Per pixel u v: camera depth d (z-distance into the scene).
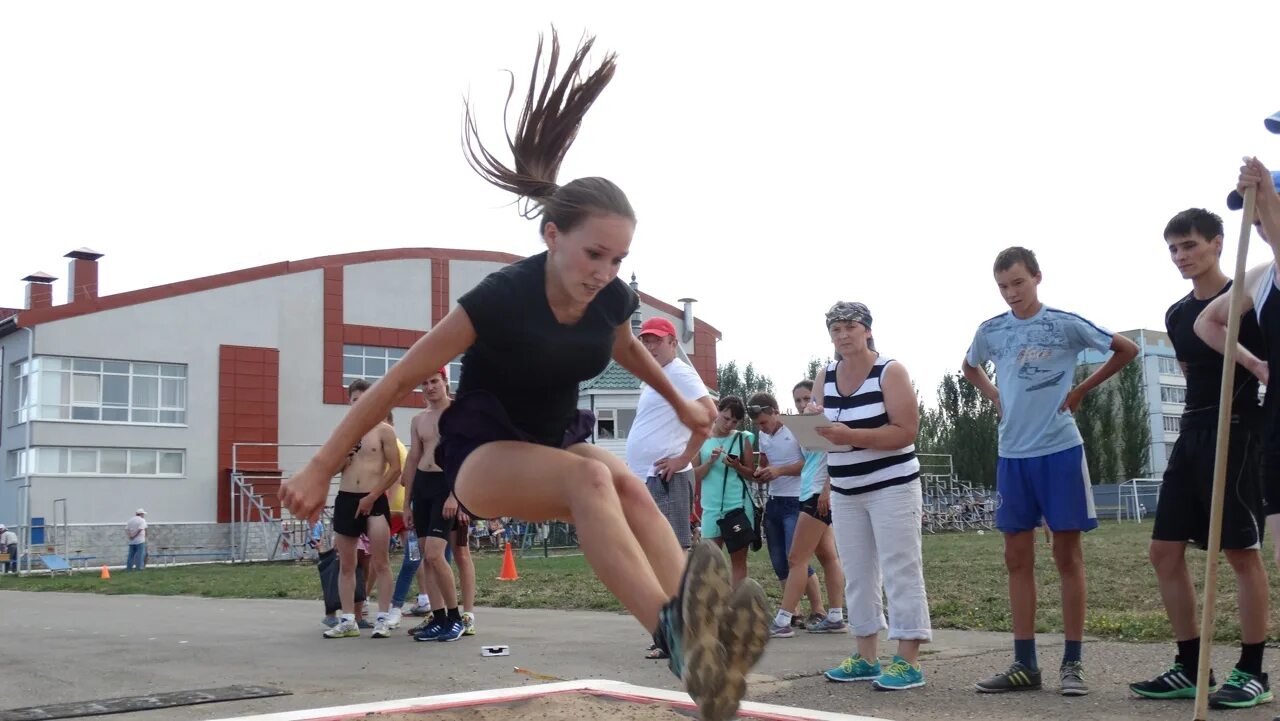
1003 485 5.26
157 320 32.22
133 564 26.48
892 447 5.28
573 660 6.44
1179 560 4.82
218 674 5.96
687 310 40.91
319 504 2.75
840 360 5.68
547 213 2.98
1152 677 5.31
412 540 8.45
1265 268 4.20
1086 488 5.06
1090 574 11.14
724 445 7.79
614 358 3.41
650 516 3.07
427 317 36.69
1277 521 3.93
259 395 33.50
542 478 2.87
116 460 31.44
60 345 30.78
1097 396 50.53
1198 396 4.75
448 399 7.80
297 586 14.51
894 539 5.30
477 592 12.05
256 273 33.84
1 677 5.86
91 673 6.00
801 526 7.45
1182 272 4.76
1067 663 5.03
